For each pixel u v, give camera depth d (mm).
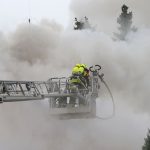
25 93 20609
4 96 18938
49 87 22062
